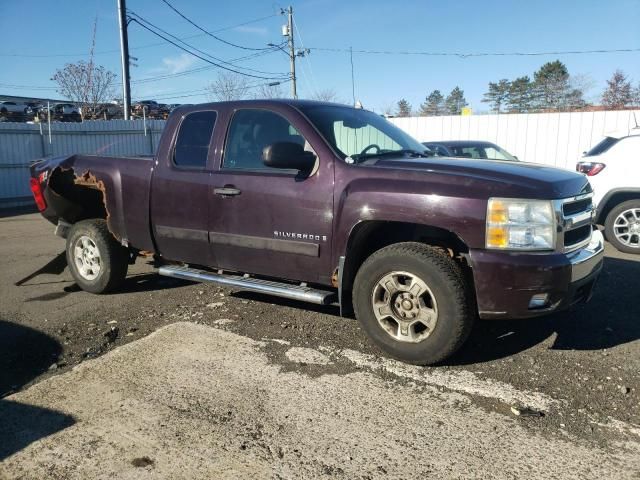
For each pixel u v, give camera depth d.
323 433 3.10
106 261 5.70
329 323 4.82
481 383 3.66
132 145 21.31
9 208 17.27
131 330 4.83
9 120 33.03
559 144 16.75
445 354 3.78
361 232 4.07
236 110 4.75
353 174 4.04
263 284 4.59
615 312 5.09
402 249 3.86
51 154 19.12
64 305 5.57
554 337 4.47
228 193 4.55
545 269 3.53
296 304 5.36
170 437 3.08
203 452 2.93
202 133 4.91
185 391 3.60
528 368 3.90
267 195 4.37
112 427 3.19
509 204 3.56
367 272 4.00
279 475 2.74
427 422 3.20
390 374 3.80
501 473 2.73
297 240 4.27
